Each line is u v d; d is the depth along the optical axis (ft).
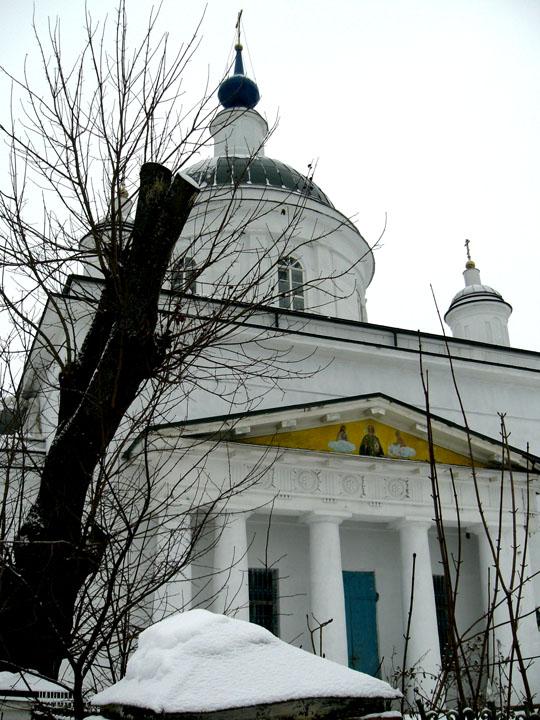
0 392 27.96
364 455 65.16
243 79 101.60
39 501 23.76
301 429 64.34
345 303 94.17
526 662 63.00
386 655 69.10
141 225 25.44
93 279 31.65
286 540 68.95
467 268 111.34
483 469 67.77
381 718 10.95
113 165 25.73
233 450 60.08
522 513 68.28
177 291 29.40
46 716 15.67
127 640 22.63
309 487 63.36
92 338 25.57
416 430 67.92
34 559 22.71
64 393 25.34
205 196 84.17
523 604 65.67
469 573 73.10
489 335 103.35
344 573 70.85
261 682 10.61
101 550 22.67
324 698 10.68
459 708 13.17
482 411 83.71
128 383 24.32
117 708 11.51
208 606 57.21
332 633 60.29
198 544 61.31
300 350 77.46
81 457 23.82
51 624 20.31
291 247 91.35
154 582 24.56
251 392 72.43
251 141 100.78
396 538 73.67
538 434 85.15
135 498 26.20
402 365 81.87
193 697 10.14
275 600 66.90
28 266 25.44
